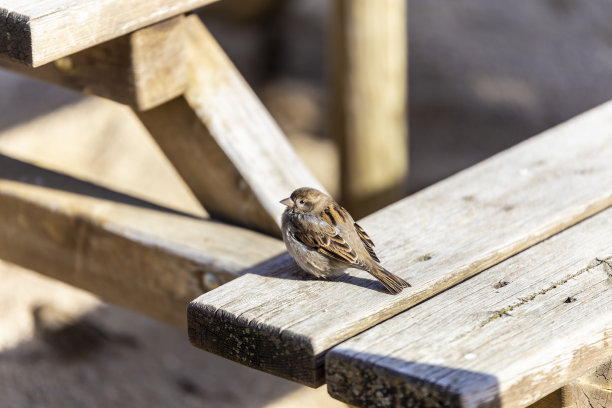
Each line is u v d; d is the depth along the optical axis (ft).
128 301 29.27
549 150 29.63
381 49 52.65
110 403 41.78
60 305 47.52
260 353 20.44
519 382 18.53
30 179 32.04
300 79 88.48
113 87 26.94
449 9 97.09
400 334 19.94
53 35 22.11
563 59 91.81
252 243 27.63
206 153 28.55
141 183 59.62
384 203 55.67
